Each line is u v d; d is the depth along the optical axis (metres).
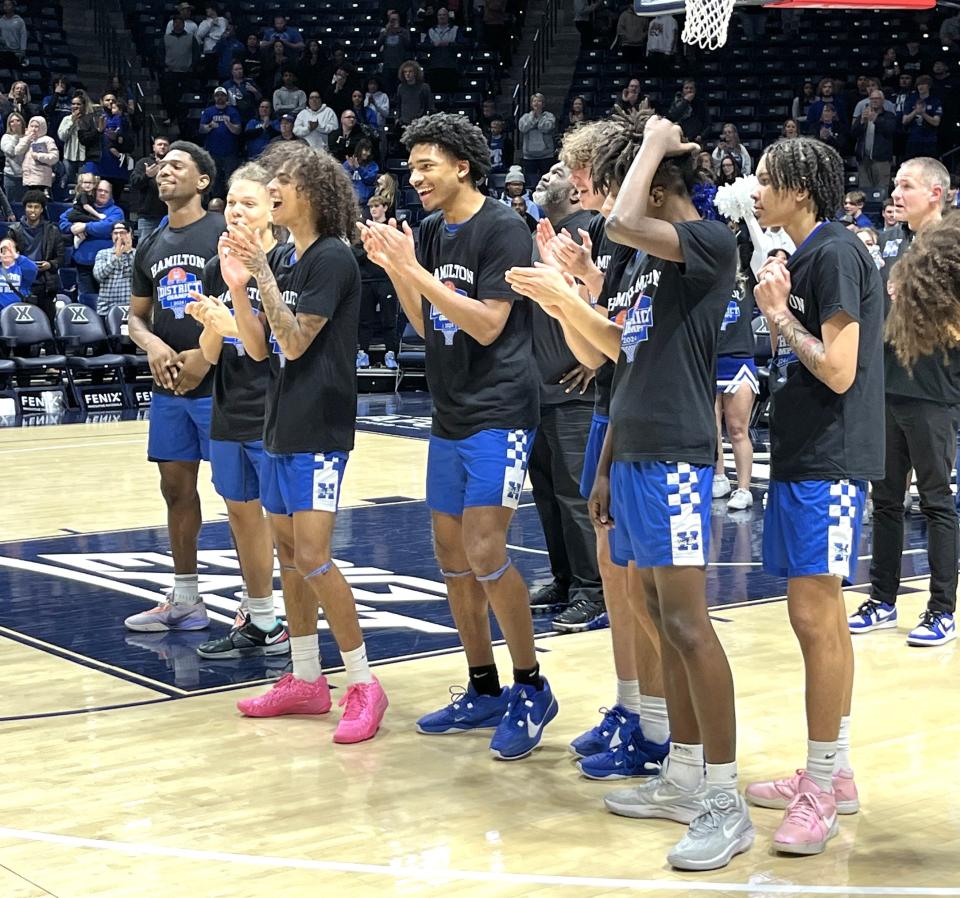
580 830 3.44
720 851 3.19
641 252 3.45
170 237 5.38
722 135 16.59
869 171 16.73
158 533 7.63
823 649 3.41
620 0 20.38
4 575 6.60
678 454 3.28
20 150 15.58
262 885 3.09
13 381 13.45
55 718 4.42
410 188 17.38
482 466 3.98
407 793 3.70
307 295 4.12
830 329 3.31
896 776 3.80
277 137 17.55
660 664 3.79
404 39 18.48
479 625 4.23
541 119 17.41
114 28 19.75
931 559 5.27
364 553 7.10
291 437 4.16
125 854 3.28
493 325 3.91
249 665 5.05
